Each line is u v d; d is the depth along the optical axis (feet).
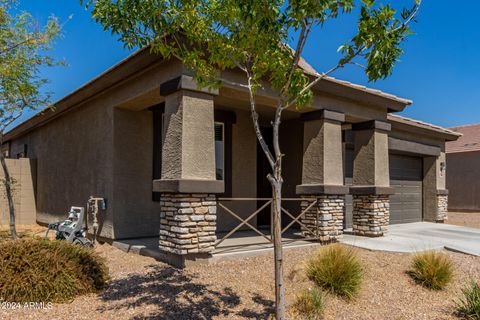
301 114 29.07
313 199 27.50
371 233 31.22
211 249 20.76
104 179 28.30
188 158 20.30
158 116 29.09
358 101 30.09
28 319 13.73
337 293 18.25
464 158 73.26
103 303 15.56
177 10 13.98
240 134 33.09
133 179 28.09
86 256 17.63
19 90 27.30
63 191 35.42
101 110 29.25
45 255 16.44
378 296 18.75
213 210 21.01
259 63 15.35
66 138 35.32
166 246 20.80
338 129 28.81
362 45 13.17
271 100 25.20
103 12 13.82
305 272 19.89
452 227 42.11
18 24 26.94
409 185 48.11
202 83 15.51
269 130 38.01
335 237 27.84
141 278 18.53
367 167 31.96
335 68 14.23
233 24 14.03
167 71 21.83
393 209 45.27
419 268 21.31
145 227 28.43
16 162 42.29
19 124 44.60
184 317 14.57
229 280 18.74
